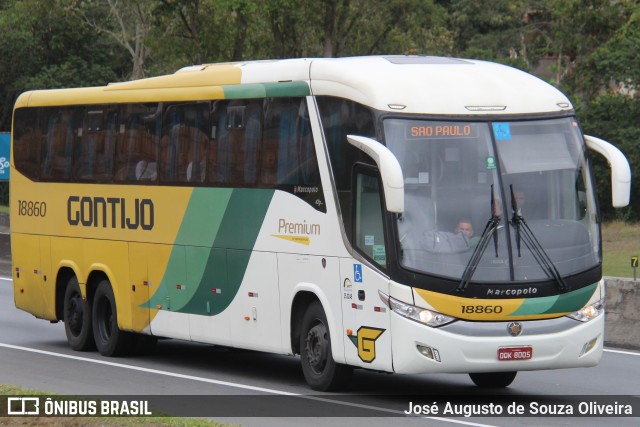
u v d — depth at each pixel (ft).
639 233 165.17
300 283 58.95
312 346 58.65
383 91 54.49
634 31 214.48
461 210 53.16
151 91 71.61
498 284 52.21
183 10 207.10
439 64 57.93
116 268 73.87
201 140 67.05
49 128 80.79
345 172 55.88
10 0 252.42
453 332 51.85
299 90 59.52
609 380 63.87
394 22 209.56
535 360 52.65
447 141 53.93
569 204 54.75
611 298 79.20
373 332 53.83
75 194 77.71
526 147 54.80
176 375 65.10
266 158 61.82
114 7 227.61
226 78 65.57
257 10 200.34
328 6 202.90
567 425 49.44
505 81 56.59
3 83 256.32
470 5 312.91
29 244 82.64
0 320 94.43
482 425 49.01
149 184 71.10
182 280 68.33
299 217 59.16
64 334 86.58
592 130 203.82
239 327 63.98
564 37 230.48
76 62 258.57
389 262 52.75
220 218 65.10
